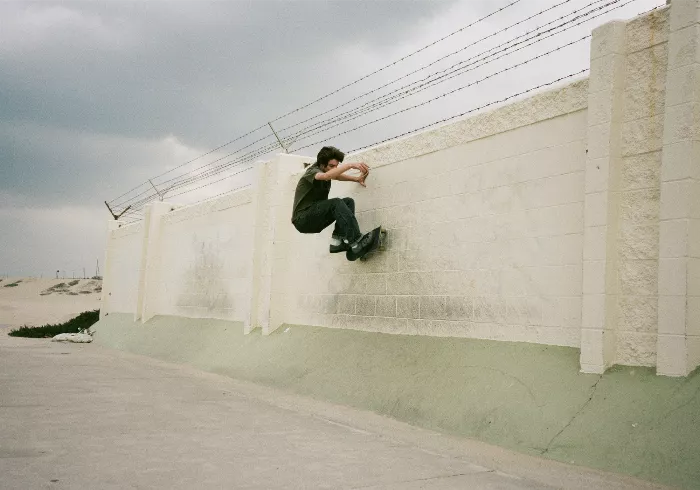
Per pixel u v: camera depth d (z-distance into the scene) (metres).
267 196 11.46
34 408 6.14
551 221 6.13
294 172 11.06
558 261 6.02
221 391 8.26
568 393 5.34
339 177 8.45
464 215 7.17
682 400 4.55
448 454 4.96
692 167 4.88
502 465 4.63
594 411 4.99
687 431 4.32
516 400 5.64
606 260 5.37
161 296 16.47
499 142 6.82
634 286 5.31
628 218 5.41
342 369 8.06
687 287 4.80
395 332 8.05
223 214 13.56
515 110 6.62
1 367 9.80
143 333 15.91
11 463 4.03
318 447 4.97
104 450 4.51
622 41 5.56
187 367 11.63
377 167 8.69
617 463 4.47
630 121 5.48
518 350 6.23
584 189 5.75
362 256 8.45
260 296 11.29
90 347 16.50
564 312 5.91
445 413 6.12
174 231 16.16
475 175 7.08
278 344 10.02
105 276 21.33
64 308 48.91
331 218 8.32
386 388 7.09
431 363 6.97
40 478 3.71
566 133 6.07
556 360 5.78
